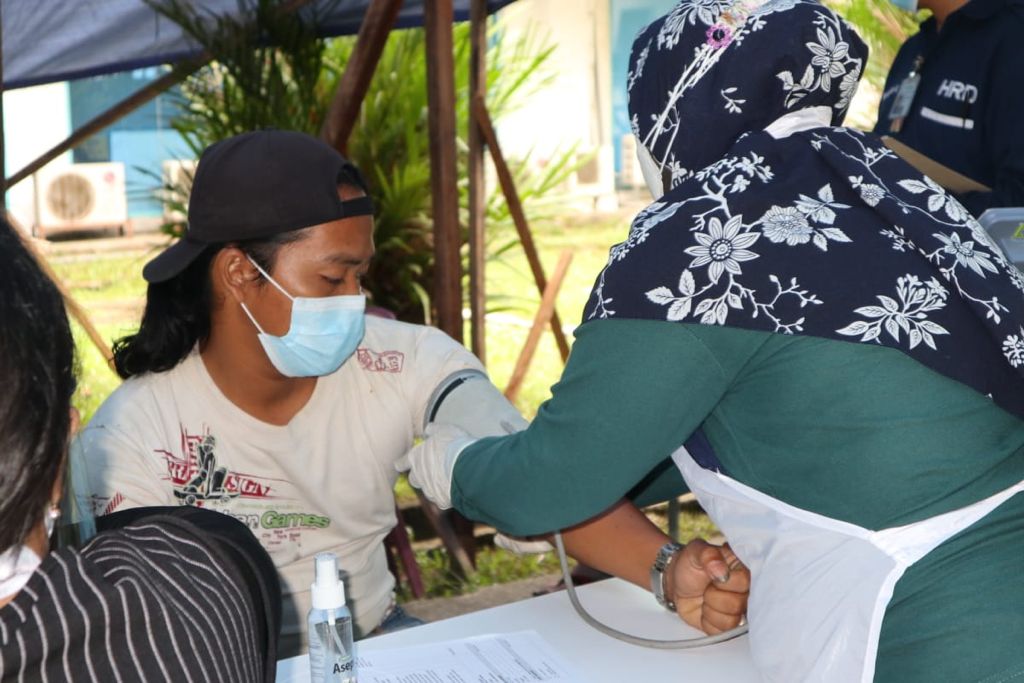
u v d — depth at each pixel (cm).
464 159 567
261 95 406
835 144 134
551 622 154
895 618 120
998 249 132
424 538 416
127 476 177
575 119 1000
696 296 124
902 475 122
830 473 125
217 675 82
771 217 126
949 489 122
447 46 336
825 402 122
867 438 122
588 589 165
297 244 173
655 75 144
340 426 188
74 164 956
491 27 596
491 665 141
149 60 417
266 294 175
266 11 386
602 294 129
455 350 198
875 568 121
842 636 122
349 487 190
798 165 131
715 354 125
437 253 348
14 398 72
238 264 174
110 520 99
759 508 131
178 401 183
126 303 783
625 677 139
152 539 89
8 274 74
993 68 251
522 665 141
